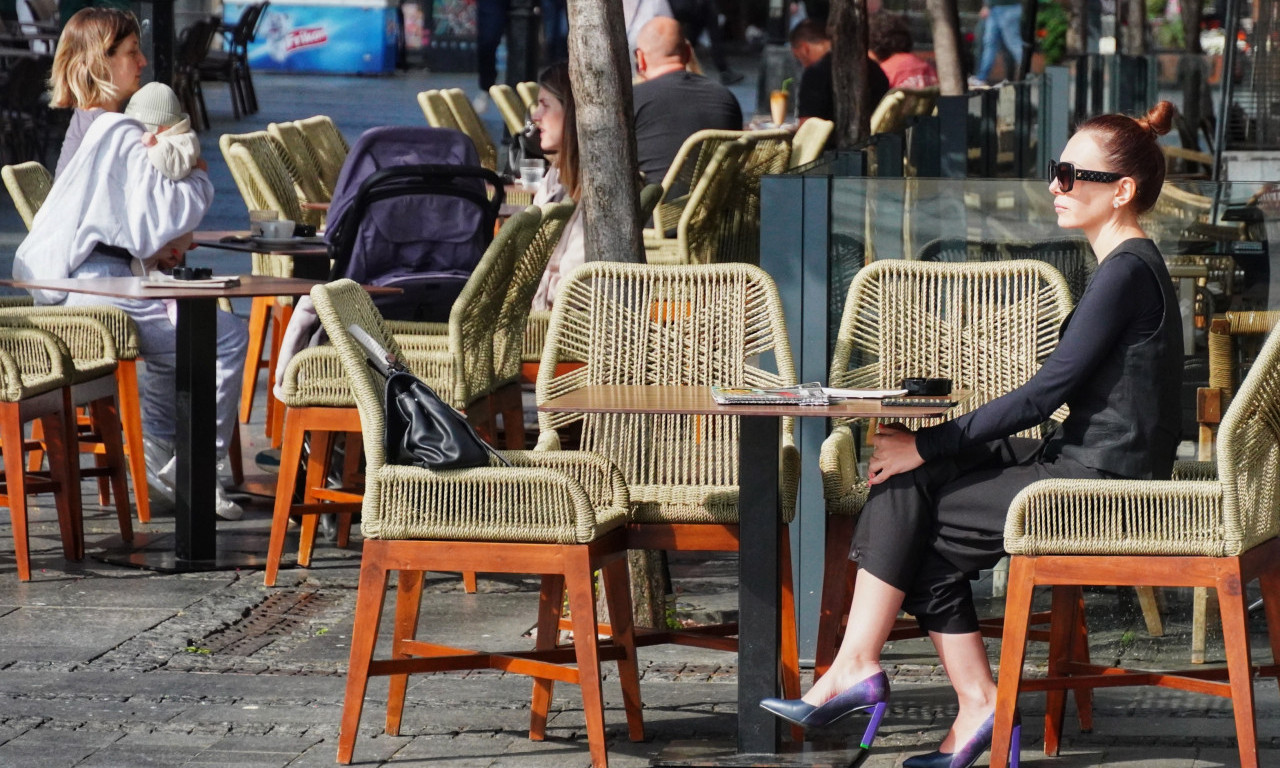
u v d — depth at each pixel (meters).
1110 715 16.42
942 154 32.53
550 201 27.03
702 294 17.14
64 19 39.34
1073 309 15.27
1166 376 14.52
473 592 20.69
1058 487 13.67
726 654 18.30
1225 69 38.94
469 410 20.61
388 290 23.22
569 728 15.98
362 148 24.97
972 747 14.50
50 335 21.33
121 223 23.98
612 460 16.25
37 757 15.11
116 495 22.80
